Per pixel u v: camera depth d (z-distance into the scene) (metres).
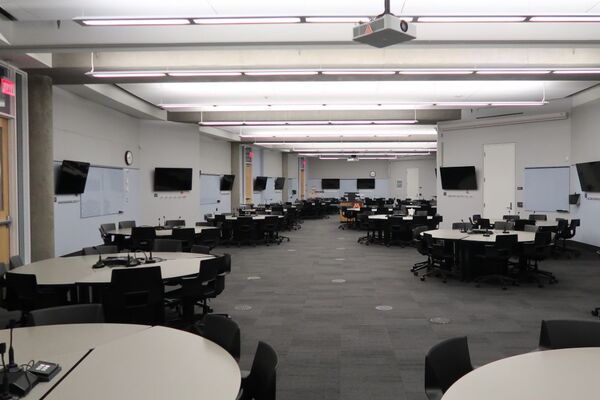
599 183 8.93
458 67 6.43
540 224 8.99
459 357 2.19
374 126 13.52
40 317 2.66
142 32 5.36
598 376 1.86
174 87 8.60
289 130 14.55
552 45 5.46
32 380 1.76
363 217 11.41
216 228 7.76
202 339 2.34
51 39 5.36
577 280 6.73
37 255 6.62
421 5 4.80
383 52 6.39
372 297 5.71
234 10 4.88
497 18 4.29
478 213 11.78
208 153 15.05
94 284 3.64
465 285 6.41
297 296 5.77
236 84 8.31
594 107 9.35
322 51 6.40
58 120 8.09
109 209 10.04
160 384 1.77
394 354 3.77
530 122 10.87
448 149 12.24
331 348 3.91
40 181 6.65
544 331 2.46
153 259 4.68
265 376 1.98
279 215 12.52
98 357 2.07
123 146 10.67
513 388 1.74
